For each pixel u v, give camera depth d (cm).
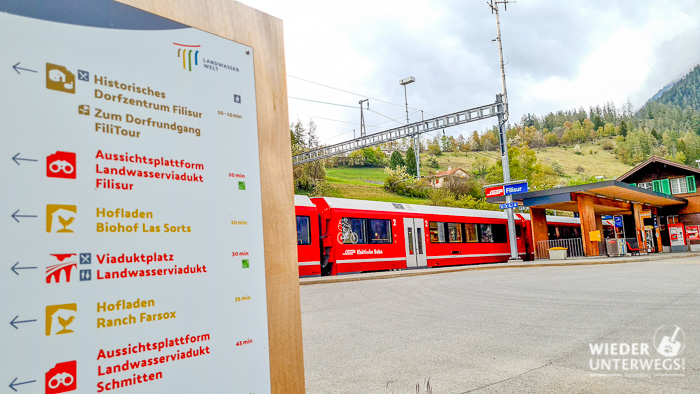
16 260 158
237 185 227
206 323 207
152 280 191
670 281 1212
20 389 155
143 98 196
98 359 174
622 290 1083
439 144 15975
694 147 19462
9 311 155
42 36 171
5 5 163
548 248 2833
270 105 249
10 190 159
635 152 17888
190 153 210
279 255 243
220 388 209
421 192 7500
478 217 2711
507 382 468
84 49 181
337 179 8050
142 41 199
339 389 462
